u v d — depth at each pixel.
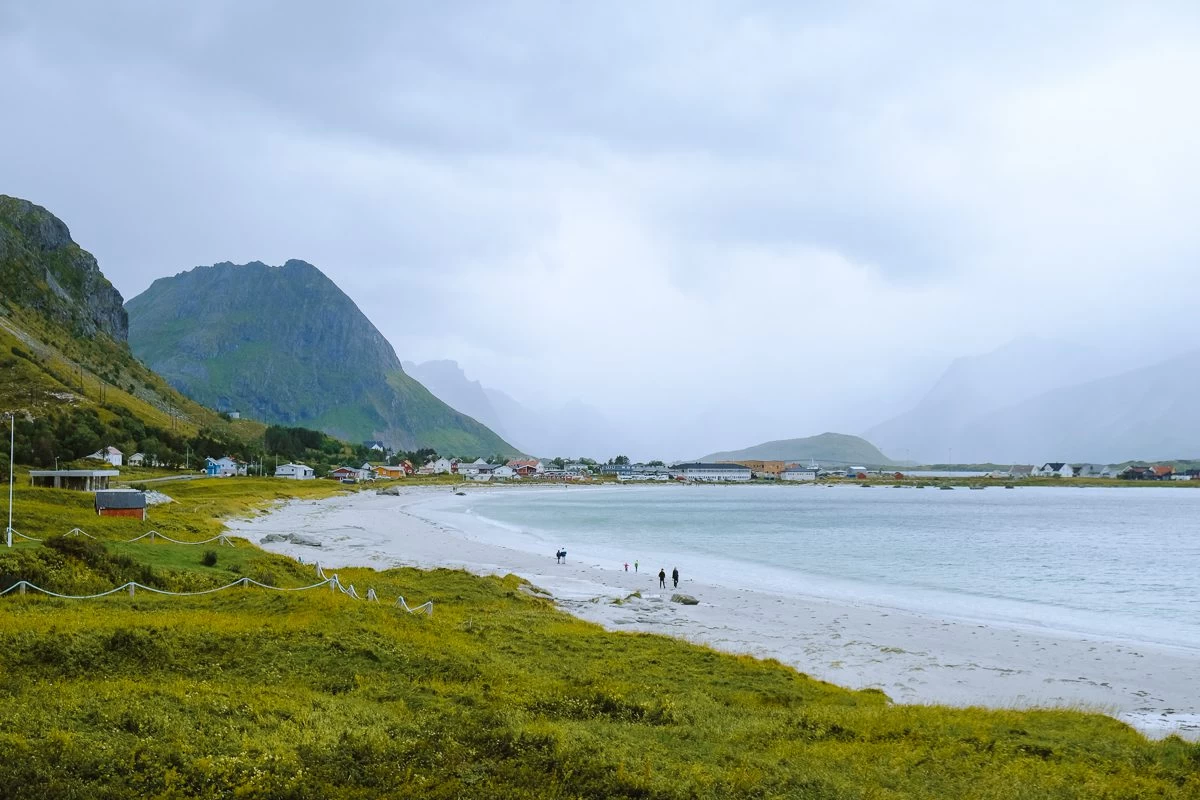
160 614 36.25
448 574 68.56
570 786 20.08
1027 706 36.75
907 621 58.22
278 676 28.38
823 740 26.86
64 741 19.78
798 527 149.62
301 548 89.88
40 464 163.88
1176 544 116.19
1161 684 41.97
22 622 31.34
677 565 91.12
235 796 18.47
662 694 31.62
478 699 27.78
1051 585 76.75
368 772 20.23
